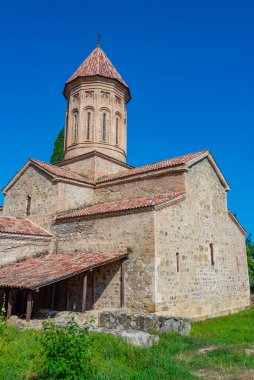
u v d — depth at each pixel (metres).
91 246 15.86
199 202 17.38
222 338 11.59
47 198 18.66
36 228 18.00
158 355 8.19
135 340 9.05
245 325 14.52
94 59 23.58
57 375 6.26
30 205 19.55
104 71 22.62
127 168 22.31
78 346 6.51
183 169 16.23
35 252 17.08
